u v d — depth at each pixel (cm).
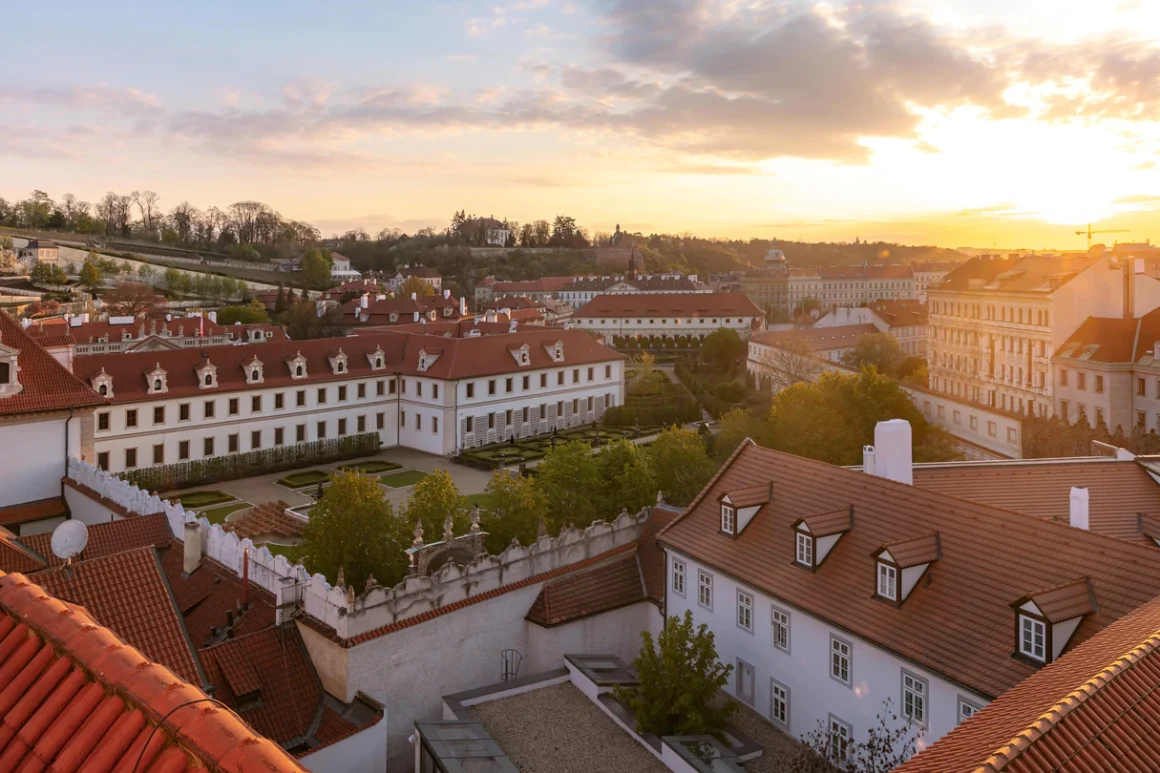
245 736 984
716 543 4244
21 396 5772
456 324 15038
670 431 6544
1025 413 11712
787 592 3716
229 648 3750
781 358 13288
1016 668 2875
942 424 10531
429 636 3966
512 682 4038
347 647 3672
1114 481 4594
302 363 10675
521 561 4359
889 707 3281
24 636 1202
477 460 10531
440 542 4350
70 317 14488
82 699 1080
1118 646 2217
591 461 5903
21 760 1042
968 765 1694
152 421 9375
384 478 9919
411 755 3922
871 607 3425
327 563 4381
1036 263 12312
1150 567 2925
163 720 1009
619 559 4819
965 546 3412
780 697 3822
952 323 13850
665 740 3453
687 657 3641
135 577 2906
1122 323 10281
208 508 8638
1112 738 1750
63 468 5988
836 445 7594
